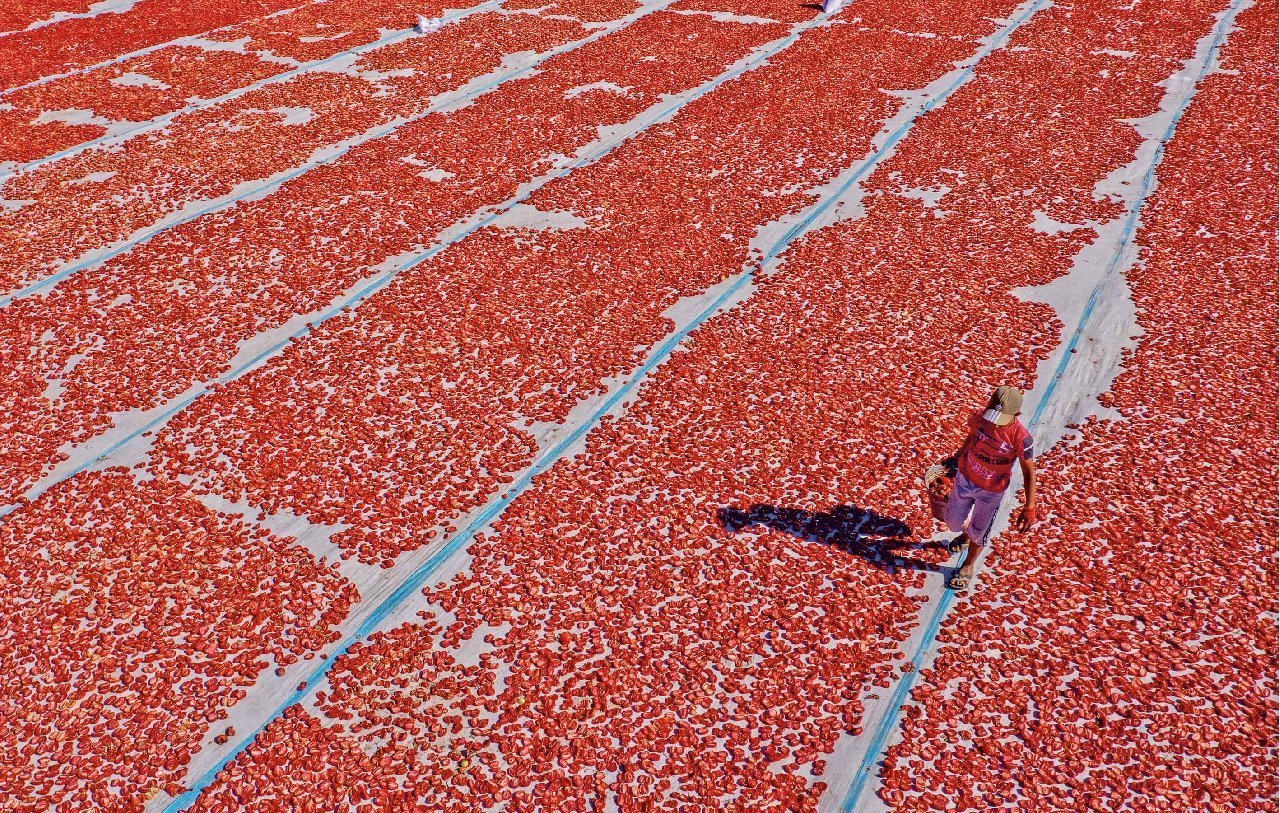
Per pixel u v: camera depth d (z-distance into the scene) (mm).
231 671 6648
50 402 9977
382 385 10094
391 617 7164
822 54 21109
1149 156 15586
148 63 20859
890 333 10867
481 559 7680
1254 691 6289
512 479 8672
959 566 7520
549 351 10656
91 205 14484
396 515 8227
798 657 6707
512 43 22109
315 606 7242
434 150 16344
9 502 8477
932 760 5926
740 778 5801
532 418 9531
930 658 6684
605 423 9406
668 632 6949
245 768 5883
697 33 22750
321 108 18328
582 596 7289
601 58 20969
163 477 8695
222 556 7746
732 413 9469
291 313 11570
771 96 18625
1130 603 7055
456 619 7129
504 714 6258
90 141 16906
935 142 16359
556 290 11930
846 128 17078
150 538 7934
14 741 6102
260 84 19703
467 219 14016
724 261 12625
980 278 12070
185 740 6117
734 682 6484
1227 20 22406
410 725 6211
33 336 11141
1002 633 6828
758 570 7461
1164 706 6199
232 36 22828
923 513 8070
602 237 13289
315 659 6781
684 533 7883
